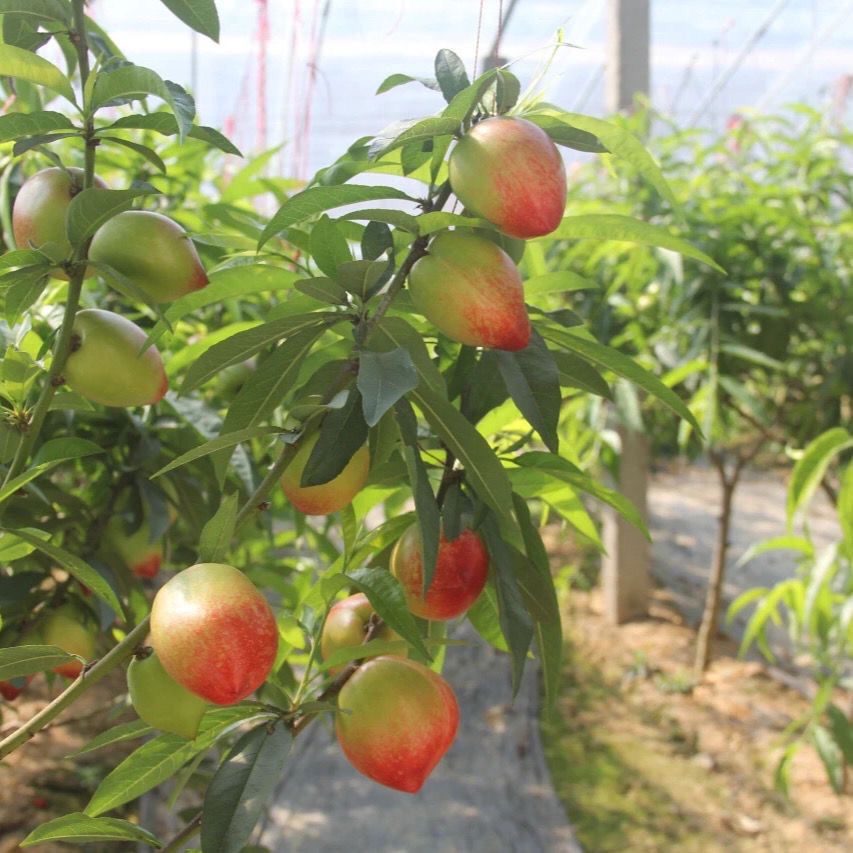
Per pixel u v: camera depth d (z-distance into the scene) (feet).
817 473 5.28
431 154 2.35
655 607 12.52
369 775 2.24
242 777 2.14
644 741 9.36
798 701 10.00
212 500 4.13
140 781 2.41
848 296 8.61
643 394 9.82
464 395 2.52
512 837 7.86
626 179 9.05
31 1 2.34
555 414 2.23
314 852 7.49
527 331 2.13
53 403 2.54
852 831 7.79
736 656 11.13
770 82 19.35
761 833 7.85
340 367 2.39
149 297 2.15
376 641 2.27
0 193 3.76
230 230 4.16
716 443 10.17
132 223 2.30
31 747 7.11
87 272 2.33
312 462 2.11
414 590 2.42
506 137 2.02
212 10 2.51
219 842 2.05
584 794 8.48
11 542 2.61
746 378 9.75
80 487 5.42
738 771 8.78
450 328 2.11
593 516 13.89
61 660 2.17
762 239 8.68
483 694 10.39
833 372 8.66
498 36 2.54
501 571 2.38
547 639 2.55
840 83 14.14
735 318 8.56
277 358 2.34
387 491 3.03
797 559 7.56
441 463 2.61
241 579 1.97
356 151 2.48
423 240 2.18
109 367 2.34
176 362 3.45
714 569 10.53
